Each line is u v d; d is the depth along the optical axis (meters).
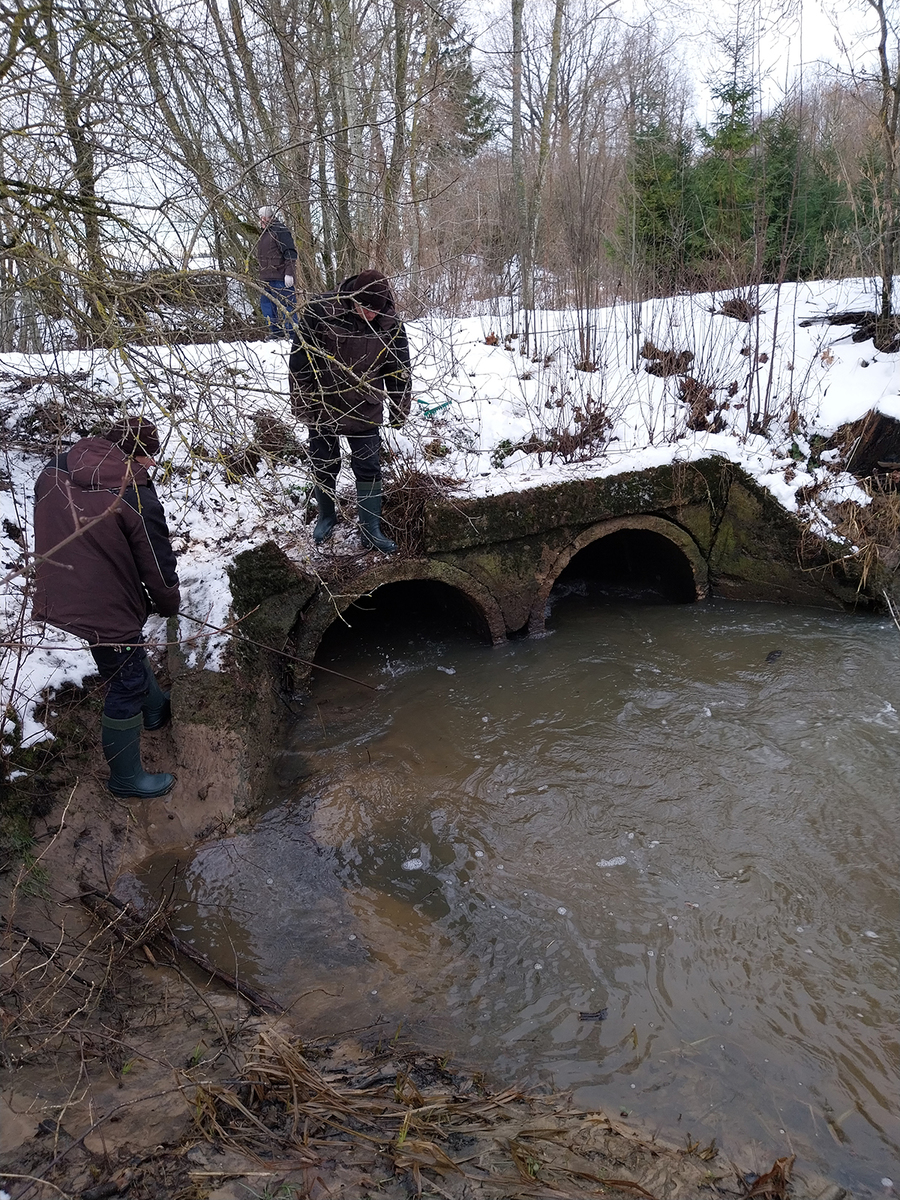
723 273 8.88
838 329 8.42
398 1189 2.46
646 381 8.16
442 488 6.28
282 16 6.64
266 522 5.95
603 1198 2.49
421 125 9.45
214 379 4.40
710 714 5.46
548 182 10.22
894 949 3.62
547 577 6.62
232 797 4.51
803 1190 2.61
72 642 4.65
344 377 5.11
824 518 6.91
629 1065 3.12
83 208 3.85
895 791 4.59
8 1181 2.36
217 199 4.18
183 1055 3.04
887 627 6.45
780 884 4.02
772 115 9.98
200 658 4.80
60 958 3.42
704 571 7.23
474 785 4.91
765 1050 3.18
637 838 4.40
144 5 4.25
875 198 8.09
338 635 6.87
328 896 4.11
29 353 6.26
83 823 4.18
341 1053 3.14
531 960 3.66
